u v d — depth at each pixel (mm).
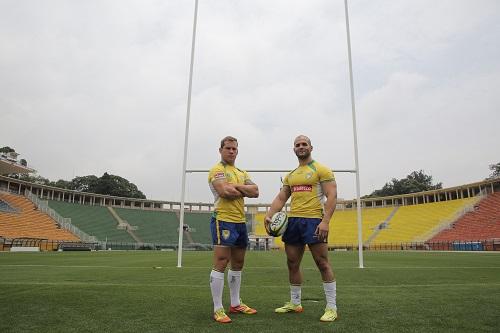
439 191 45219
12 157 39906
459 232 37094
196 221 54719
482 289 5266
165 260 14797
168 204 60000
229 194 3547
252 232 51562
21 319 3271
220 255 3475
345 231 47750
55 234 37188
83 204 48625
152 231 48656
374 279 7039
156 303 4098
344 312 3613
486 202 39281
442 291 5074
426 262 13359
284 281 6734
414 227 42750
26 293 4734
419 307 3844
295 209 3715
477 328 2943
